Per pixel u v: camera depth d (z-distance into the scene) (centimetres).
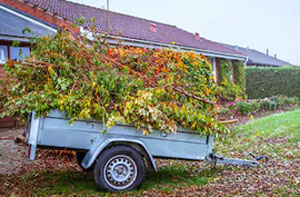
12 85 534
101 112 461
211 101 591
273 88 2256
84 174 605
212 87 631
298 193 469
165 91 530
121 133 486
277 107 1706
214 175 585
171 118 509
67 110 454
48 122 449
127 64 573
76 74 504
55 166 674
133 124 489
